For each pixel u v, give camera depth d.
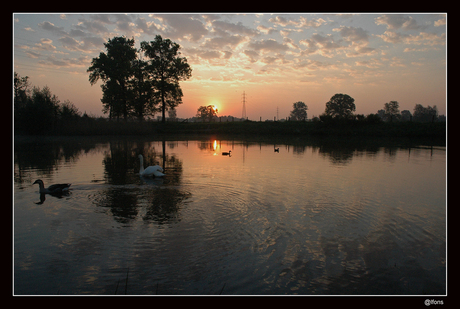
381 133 49.12
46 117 42.88
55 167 16.05
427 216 8.42
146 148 28.61
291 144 36.12
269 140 43.72
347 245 6.47
